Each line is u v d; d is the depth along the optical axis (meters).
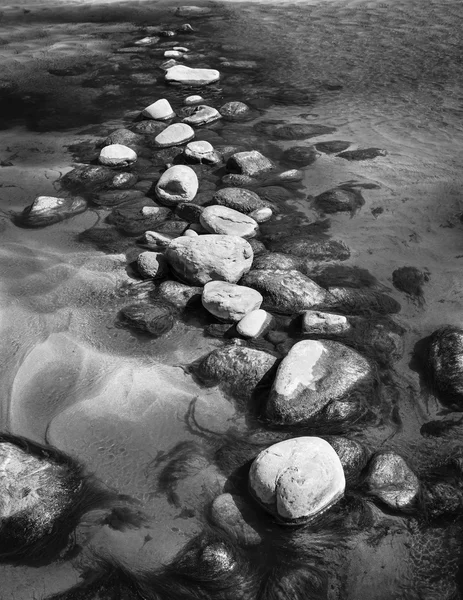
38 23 9.27
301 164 4.96
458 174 4.66
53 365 3.13
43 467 2.58
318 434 2.72
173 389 2.97
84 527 2.41
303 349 2.92
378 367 3.05
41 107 6.32
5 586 2.24
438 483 2.49
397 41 7.55
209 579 2.22
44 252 4.00
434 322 3.32
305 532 2.35
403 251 3.88
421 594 2.15
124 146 5.08
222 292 3.32
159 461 2.65
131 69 7.28
